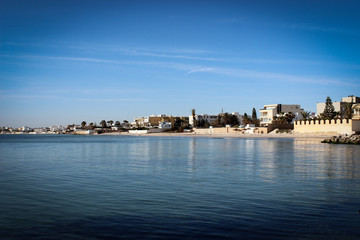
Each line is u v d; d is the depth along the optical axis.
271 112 157.00
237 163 31.45
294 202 14.59
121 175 23.69
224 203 14.51
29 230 11.08
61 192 17.44
